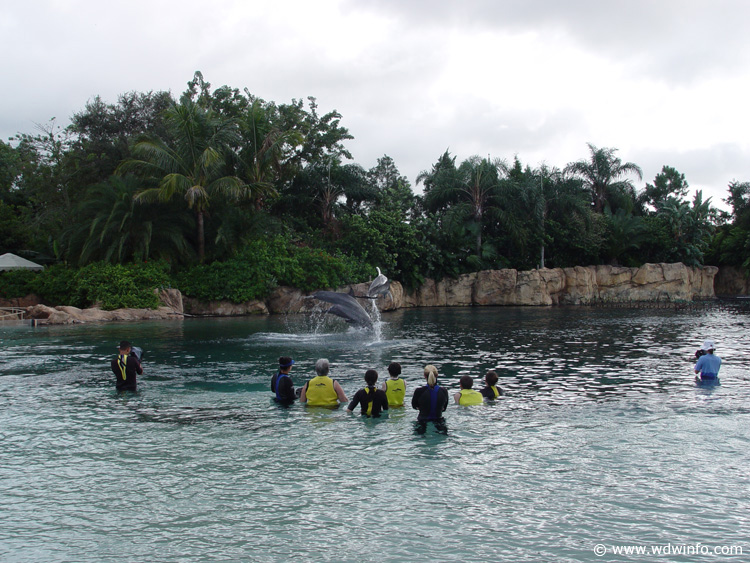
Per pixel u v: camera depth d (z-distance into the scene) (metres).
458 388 12.77
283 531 5.77
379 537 5.65
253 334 22.94
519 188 47.88
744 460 7.85
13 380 13.48
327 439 8.77
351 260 40.38
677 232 56.72
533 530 5.80
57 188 42.75
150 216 33.41
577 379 13.77
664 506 6.37
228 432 9.14
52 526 5.89
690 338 22.50
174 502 6.46
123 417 10.09
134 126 44.94
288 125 45.72
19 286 32.50
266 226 36.91
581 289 48.25
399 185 49.00
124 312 29.47
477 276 46.78
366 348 19.16
